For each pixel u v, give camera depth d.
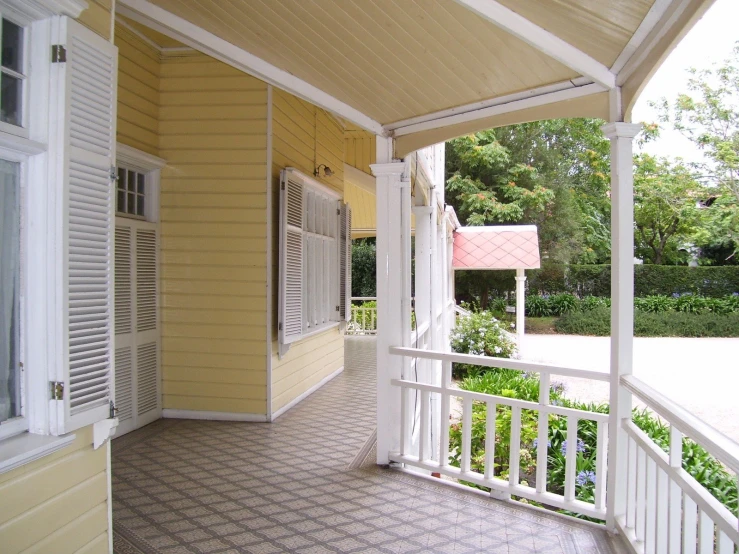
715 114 14.77
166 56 5.98
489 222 21.77
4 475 2.09
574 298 21.05
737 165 14.38
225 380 6.00
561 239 21.64
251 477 4.33
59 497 2.37
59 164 2.28
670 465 2.54
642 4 2.36
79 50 2.37
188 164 5.96
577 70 3.19
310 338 7.41
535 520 3.61
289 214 6.12
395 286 4.67
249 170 5.96
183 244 5.99
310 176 6.86
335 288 8.38
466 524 3.55
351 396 7.27
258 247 5.97
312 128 7.34
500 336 11.79
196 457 4.79
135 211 5.72
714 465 4.71
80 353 2.39
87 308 2.43
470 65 3.57
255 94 5.95
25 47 2.27
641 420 5.70
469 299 22.95
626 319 3.37
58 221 2.28
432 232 7.95
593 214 22.53
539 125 21.70
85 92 2.41
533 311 21.16
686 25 2.31
